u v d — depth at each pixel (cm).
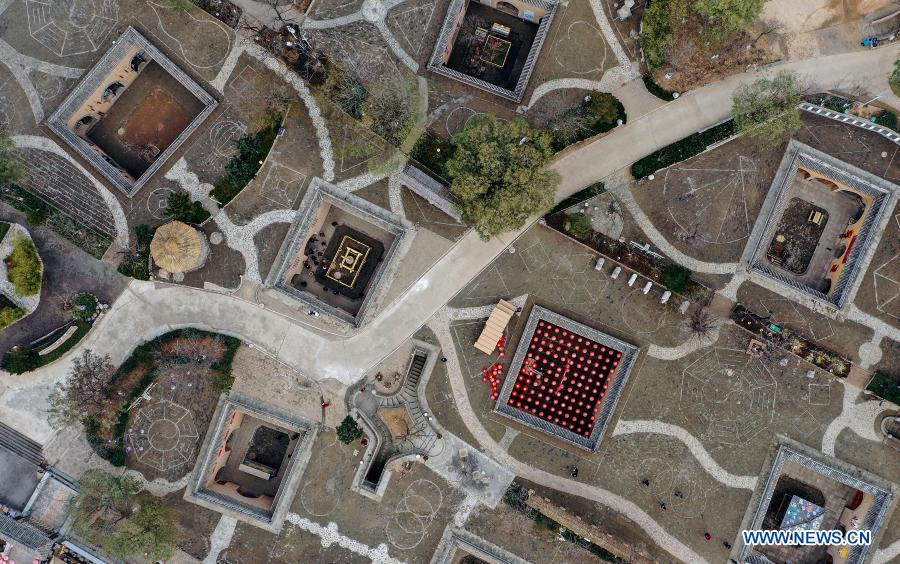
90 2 6438
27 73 6450
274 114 6356
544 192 5628
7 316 6238
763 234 6150
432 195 6119
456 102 6366
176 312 6444
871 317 6175
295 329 6419
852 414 6181
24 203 6384
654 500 6259
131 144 6725
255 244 6419
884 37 6153
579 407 6247
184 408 6388
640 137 6266
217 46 6431
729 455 6244
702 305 6231
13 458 6347
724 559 6197
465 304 6359
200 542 6366
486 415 6325
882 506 6038
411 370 6425
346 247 6600
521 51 6612
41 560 6206
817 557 6372
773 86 5778
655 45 5981
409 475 6334
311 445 6375
